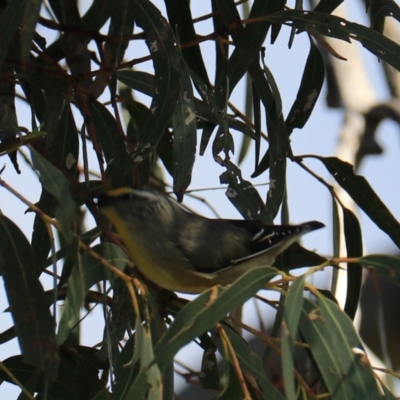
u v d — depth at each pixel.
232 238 8.45
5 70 8.45
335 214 9.08
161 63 7.65
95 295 8.38
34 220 8.19
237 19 8.62
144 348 6.34
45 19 8.63
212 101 8.34
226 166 8.25
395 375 6.93
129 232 8.10
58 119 8.42
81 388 8.26
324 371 6.38
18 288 6.65
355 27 8.17
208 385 8.35
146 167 8.57
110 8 8.64
